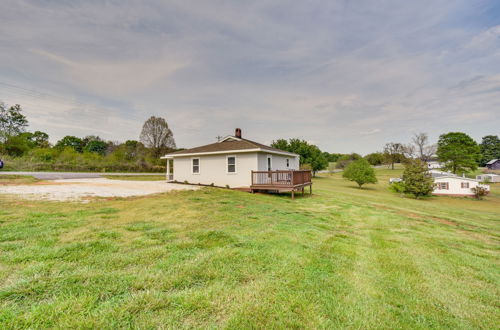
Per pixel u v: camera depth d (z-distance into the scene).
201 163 15.30
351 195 17.38
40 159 25.97
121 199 7.70
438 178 27.23
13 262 2.74
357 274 3.19
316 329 1.96
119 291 2.29
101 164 29.31
